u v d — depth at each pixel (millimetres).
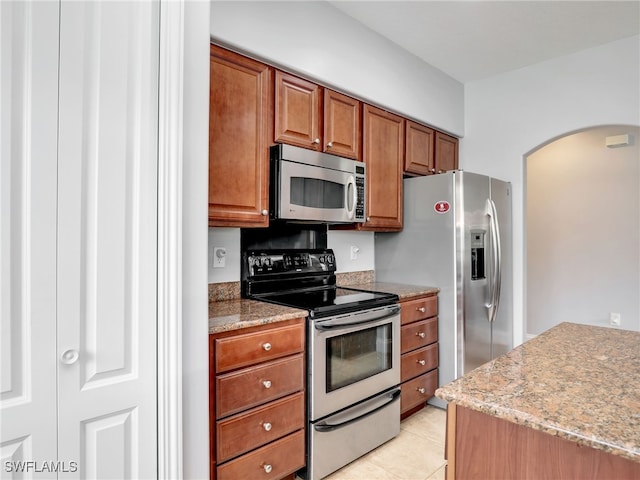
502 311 3119
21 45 1068
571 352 1371
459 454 1025
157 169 1334
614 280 3947
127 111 1268
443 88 3314
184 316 1405
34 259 1089
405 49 2924
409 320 2590
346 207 2482
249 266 2307
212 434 1612
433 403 2877
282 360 1856
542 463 901
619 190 3918
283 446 1853
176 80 1358
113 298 1235
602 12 2436
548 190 4348
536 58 3068
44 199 1106
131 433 1275
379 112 2770
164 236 1335
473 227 2801
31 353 1083
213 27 1845
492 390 1019
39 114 1097
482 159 3461
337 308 2055
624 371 1165
